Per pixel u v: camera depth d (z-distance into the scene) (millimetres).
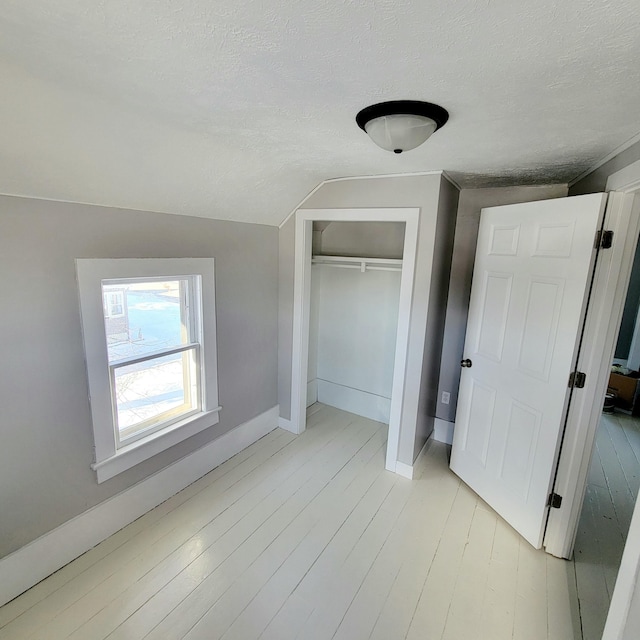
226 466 2744
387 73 1051
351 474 2691
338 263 3412
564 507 1964
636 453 3160
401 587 1806
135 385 2170
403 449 2660
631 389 3941
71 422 1817
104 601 1680
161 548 1985
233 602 1701
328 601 1722
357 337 3539
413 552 2020
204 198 2170
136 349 2141
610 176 1747
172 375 2379
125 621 1596
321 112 1367
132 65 1048
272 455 2906
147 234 2018
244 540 2062
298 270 2934
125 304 2049
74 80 1147
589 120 1361
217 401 2650
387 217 2420
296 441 3119
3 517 1627
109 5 777
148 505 2250
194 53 978
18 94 1176
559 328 1879
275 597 1732
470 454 2547
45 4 775
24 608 1637
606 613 1706
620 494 2605
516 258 2137
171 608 1662
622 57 919
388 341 3367
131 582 1780
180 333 2371
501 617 1672
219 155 1882
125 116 1420
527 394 2080
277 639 1549
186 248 2246
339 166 2189
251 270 2760
